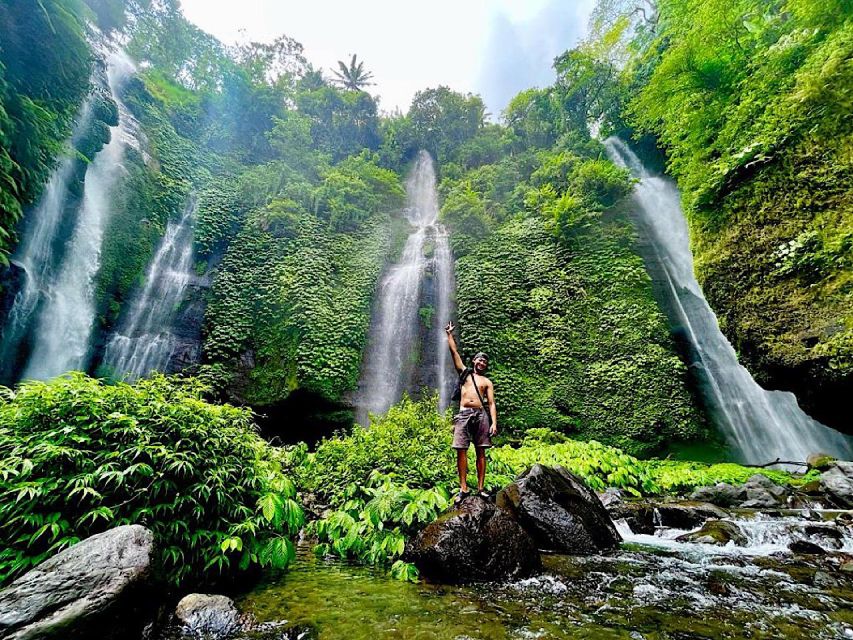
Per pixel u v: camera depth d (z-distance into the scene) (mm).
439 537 3730
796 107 6965
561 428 12430
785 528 5332
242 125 21578
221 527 3596
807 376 6320
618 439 11898
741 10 8461
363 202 20344
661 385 12086
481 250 17000
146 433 3260
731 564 4191
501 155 26562
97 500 2959
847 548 4828
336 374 12938
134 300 12766
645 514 6254
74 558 2449
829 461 9273
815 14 7176
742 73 8328
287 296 14461
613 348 13242
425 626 2707
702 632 2664
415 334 15398
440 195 25750
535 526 4750
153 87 19031
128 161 14148
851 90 6297
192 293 14461
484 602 3129
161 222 14656
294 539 4949
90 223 11555
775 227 7078
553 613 2938
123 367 11875
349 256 17109
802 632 2689
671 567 4098
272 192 18266
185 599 2832
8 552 2611
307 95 28047
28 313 9352
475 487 5535
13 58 7738
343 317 14352
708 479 8922
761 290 7176
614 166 17750
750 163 7539
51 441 2945
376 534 4316
